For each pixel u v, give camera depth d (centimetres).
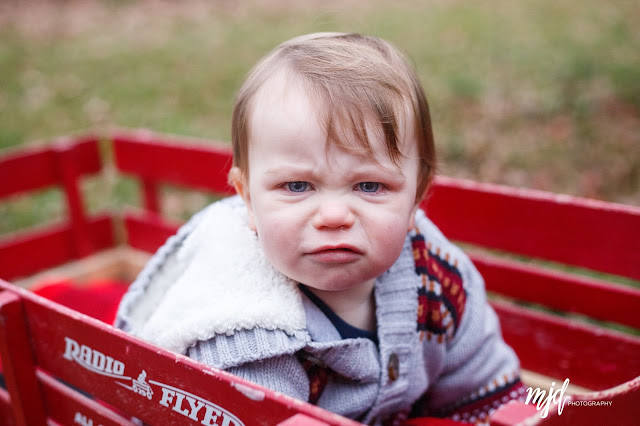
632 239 159
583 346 173
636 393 88
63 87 632
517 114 488
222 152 235
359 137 99
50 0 1041
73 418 121
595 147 424
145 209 270
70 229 267
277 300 111
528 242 176
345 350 115
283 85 104
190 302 114
